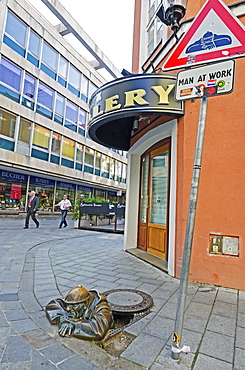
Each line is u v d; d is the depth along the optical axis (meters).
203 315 2.62
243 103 3.75
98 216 14.22
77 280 3.76
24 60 16.59
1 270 4.23
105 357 1.88
